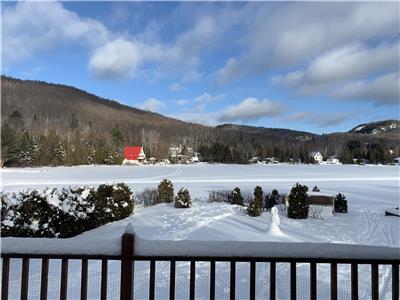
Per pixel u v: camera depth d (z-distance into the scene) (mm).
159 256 2385
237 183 31328
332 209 14383
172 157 97125
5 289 2426
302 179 36812
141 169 57781
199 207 15914
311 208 14273
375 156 94000
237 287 5125
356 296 2391
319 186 29047
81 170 54031
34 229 8680
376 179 37125
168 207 15992
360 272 6223
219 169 58875
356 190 26047
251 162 93375
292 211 13812
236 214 13867
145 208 15602
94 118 129375
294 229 11367
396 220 13555
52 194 9555
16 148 63219
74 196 10266
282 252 2381
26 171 50750
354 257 2383
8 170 52750
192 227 10930
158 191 18688
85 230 10562
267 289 5121
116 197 12484
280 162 99188
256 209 13609
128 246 2363
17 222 8469
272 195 18156
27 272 2438
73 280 5051
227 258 2389
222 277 5590
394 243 9648
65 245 2400
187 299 4547
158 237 9438
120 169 57531
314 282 2398
